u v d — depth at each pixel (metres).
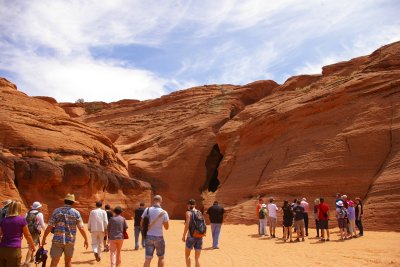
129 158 41.84
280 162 23.73
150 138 45.44
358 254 10.70
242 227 20.73
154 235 7.71
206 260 10.62
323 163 20.48
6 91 29.50
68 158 26.33
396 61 22.55
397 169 17.14
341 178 19.23
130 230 20.80
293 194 21.03
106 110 64.25
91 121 63.00
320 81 31.89
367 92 21.09
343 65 33.78
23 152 24.47
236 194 26.45
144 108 59.91
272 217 16.17
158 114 53.34
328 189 19.48
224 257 11.12
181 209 35.97
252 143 28.14
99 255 10.47
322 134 21.89
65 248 7.45
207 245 13.98
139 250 12.71
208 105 44.41
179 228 22.11
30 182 22.31
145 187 30.53
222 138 34.19
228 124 34.84
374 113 19.97
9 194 20.75
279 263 9.91
